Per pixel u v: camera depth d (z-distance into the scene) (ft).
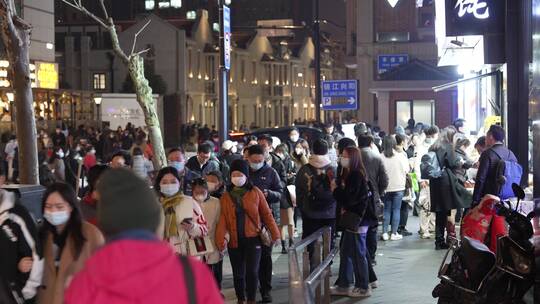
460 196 53.01
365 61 199.52
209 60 260.62
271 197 43.57
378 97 156.76
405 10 197.47
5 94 137.08
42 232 23.71
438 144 53.83
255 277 37.40
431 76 151.53
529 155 53.72
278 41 322.55
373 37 199.41
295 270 24.77
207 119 259.60
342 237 40.75
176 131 235.40
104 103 168.86
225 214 36.94
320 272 28.02
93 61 237.86
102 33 246.68
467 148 58.59
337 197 39.88
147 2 333.01
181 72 239.09
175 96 236.43
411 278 44.75
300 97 323.57
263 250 39.45
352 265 40.75
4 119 136.15
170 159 43.09
